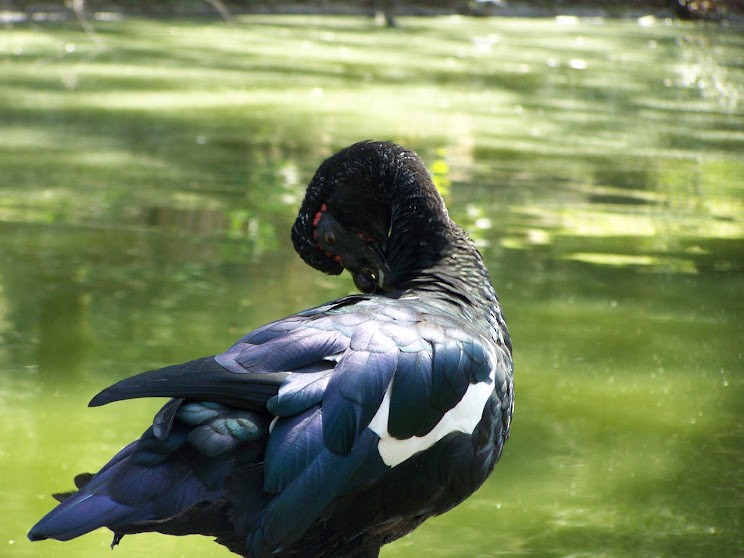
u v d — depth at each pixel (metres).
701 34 26.73
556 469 7.00
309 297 9.27
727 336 8.96
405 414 4.49
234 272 9.82
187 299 9.14
